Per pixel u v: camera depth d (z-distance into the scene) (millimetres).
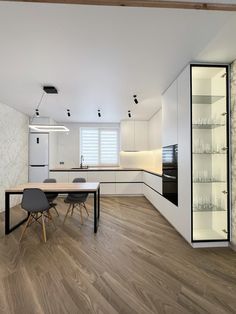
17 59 2467
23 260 2320
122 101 4285
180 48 2250
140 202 5180
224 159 2721
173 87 3229
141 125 6266
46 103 4422
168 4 1265
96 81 3188
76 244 2750
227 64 2625
